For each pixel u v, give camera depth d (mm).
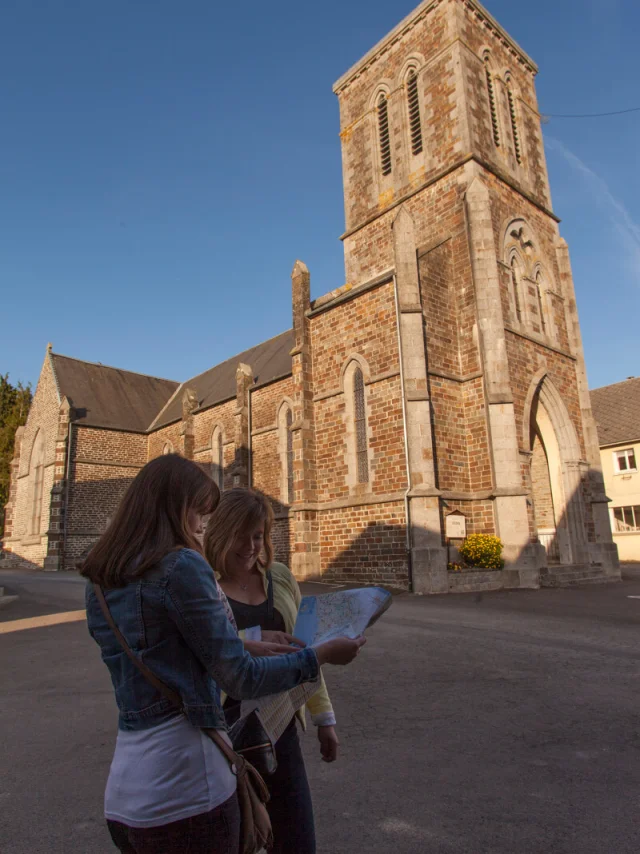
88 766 5109
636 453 34844
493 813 4020
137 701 1972
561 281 24453
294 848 2635
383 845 3639
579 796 4246
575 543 21188
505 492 17812
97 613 2123
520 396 20219
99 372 40312
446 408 18891
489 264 19766
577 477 21641
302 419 21094
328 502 20406
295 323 22312
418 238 23297
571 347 23750
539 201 24641
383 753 5129
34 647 10289
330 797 4324
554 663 8078
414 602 14602
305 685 2684
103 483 35500
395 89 25719
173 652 1997
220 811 1935
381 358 19344
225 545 2982
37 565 35281
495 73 25062
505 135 24672
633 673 7531
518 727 5691
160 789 1873
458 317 20188
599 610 12836
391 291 19328
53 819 4160
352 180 27422
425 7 24641
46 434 36938
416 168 24328
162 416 38406
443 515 17781
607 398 39156
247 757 2559
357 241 26531
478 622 11320
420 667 7996
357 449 19938
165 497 2205
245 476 27391
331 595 2738
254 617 2932
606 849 3553
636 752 5031
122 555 2072
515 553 17438
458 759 4961
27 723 6309
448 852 3545
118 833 1939
